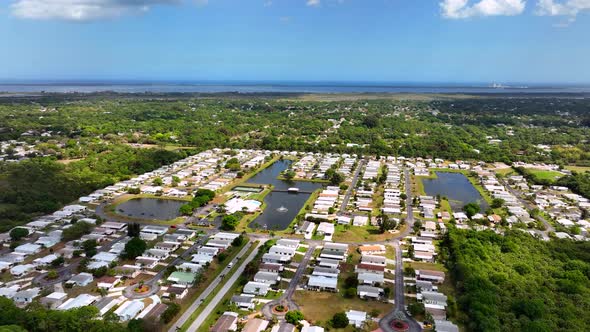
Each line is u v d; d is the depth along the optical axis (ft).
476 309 472.85
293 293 534.37
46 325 428.15
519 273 589.32
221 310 490.49
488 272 578.25
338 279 574.97
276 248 648.79
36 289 528.63
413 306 484.33
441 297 513.04
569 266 604.90
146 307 493.36
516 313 478.59
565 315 475.31
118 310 479.82
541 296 516.32
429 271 583.17
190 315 479.41
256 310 492.95
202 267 592.19
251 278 567.59
